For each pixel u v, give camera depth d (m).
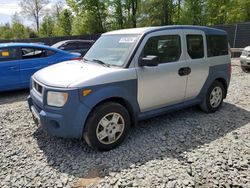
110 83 3.52
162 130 4.30
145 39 3.93
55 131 3.40
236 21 33.34
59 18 47.31
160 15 35.59
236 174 3.01
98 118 3.45
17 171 3.15
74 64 4.17
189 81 4.54
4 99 6.65
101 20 36.50
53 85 3.35
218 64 5.05
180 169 3.12
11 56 6.79
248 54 9.98
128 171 3.10
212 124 4.56
